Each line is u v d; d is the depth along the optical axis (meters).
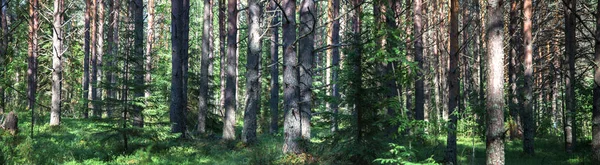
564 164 13.41
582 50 20.16
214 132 21.61
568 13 15.95
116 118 13.07
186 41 20.75
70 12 31.38
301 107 14.97
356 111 10.78
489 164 7.55
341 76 10.78
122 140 14.63
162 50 31.42
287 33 12.95
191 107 22.95
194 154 13.77
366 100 10.28
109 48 28.09
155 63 29.73
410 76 9.60
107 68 12.98
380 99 10.40
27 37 27.48
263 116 27.09
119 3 29.94
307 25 14.69
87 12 27.38
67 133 17.16
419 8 14.27
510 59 21.22
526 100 15.93
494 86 7.54
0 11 18.89
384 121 10.17
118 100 12.81
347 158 10.84
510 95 21.66
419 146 15.34
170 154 13.39
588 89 20.28
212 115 22.42
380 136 10.40
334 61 21.95
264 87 34.50
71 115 27.86
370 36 10.59
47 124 20.25
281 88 34.97
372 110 10.41
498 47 7.54
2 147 11.34
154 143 13.65
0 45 19.12
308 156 11.74
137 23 15.95
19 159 10.60
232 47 17.75
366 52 10.22
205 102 19.72
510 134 21.72
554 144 19.94
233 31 17.84
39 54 28.92
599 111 10.63
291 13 12.97
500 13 7.54
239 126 28.53
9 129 15.00
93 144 14.26
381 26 10.23
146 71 13.49
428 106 25.11
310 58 14.70
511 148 17.95
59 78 20.61
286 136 12.53
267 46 35.69
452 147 11.11
